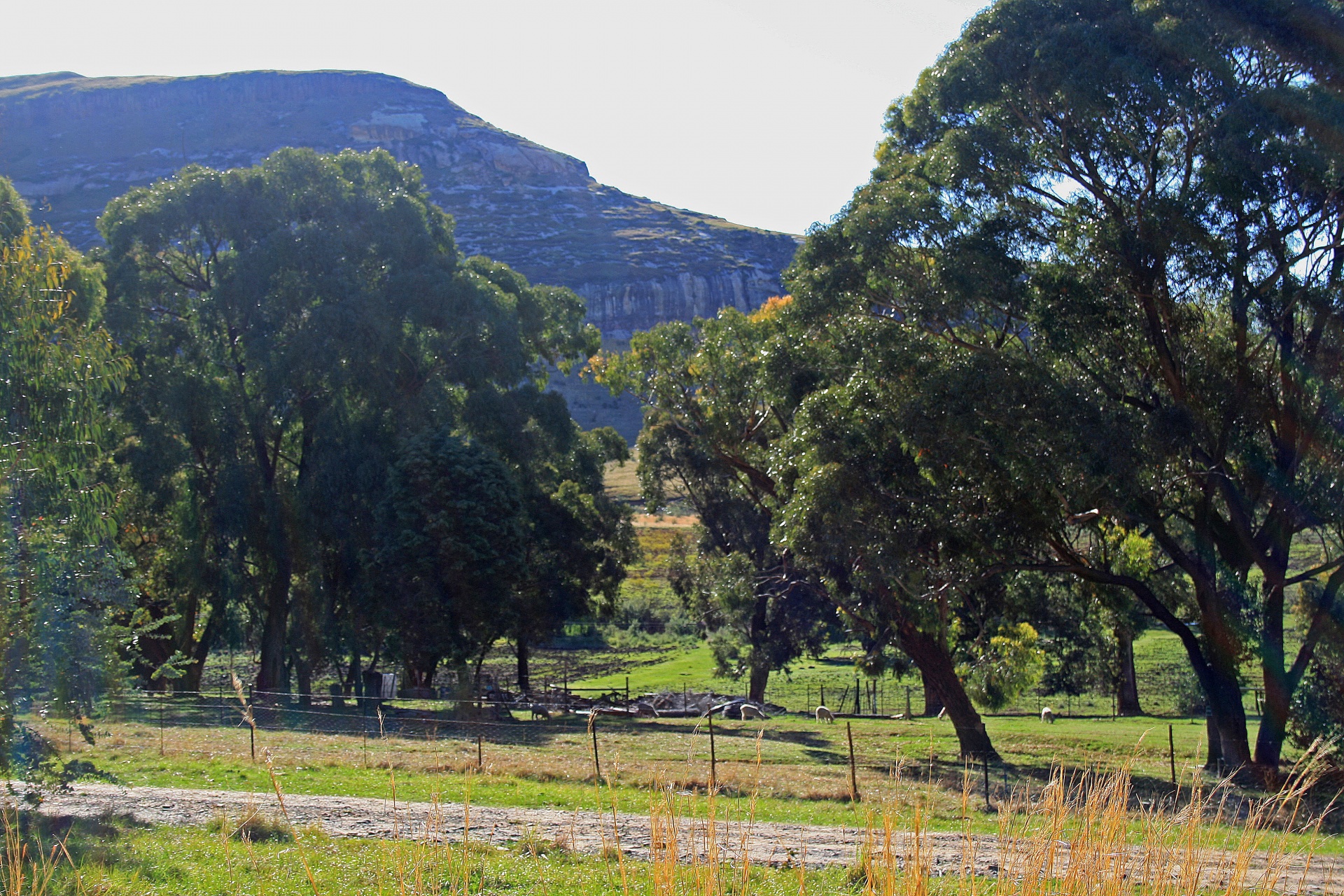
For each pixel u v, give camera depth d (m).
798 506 25.50
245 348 41.84
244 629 49.62
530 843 11.44
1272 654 24.52
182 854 11.09
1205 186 21.30
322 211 45.22
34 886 8.23
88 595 12.38
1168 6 21.81
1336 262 22.33
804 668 66.00
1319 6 20.47
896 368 23.83
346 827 13.37
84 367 13.58
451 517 38.16
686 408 38.38
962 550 24.95
